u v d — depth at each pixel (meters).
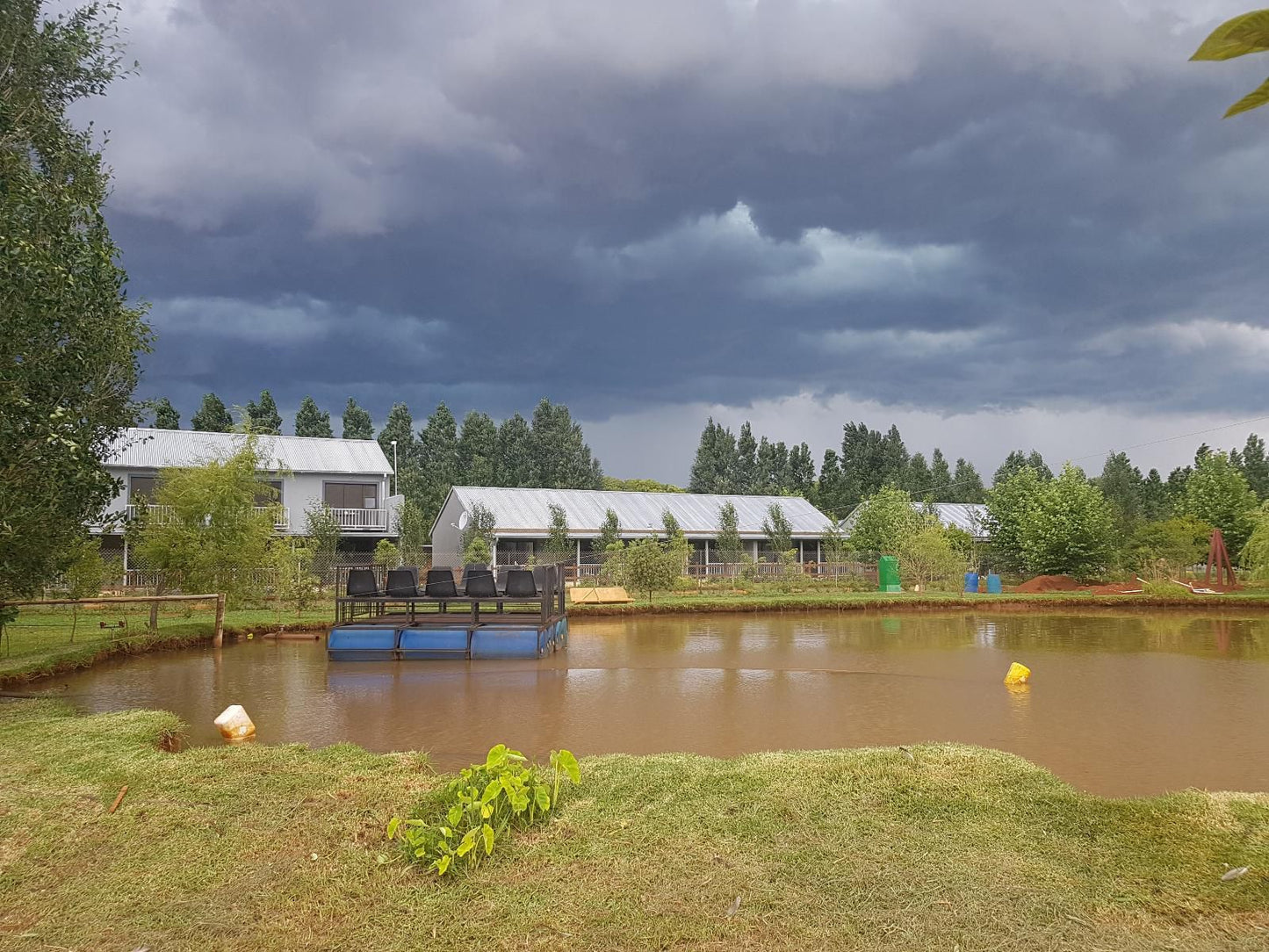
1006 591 26.17
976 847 3.52
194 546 14.05
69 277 7.14
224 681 9.23
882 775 4.42
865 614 19.02
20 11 7.78
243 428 19.50
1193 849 3.51
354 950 2.74
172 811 4.02
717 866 3.32
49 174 8.15
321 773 4.63
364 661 10.78
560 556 27.00
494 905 3.02
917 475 52.50
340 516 29.78
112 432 9.14
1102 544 27.11
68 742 5.43
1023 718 6.92
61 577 10.80
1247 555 24.77
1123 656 11.20
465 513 31.52
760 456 56.69
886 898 3.04
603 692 8.27
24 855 3.54
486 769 3.99
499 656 10.85
